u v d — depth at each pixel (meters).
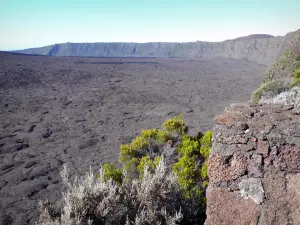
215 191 2.56
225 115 2.80
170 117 21.55
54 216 4.68
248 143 2.53
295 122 2.53
